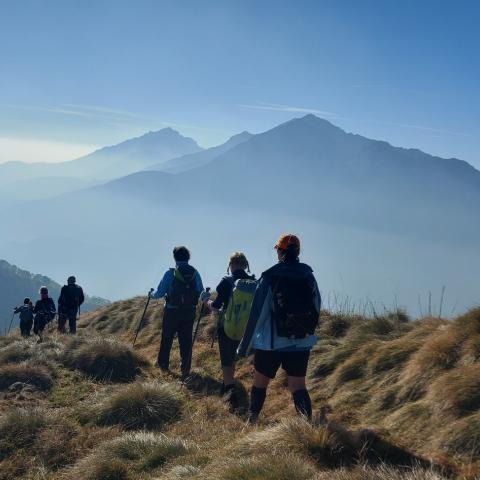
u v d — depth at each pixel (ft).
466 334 31.76
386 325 39.68
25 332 58.70
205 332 46.73
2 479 29.94
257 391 31.09
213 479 26.45
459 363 30.94
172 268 41.93
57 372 40.11
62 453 31.09
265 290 30.07
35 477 29.81
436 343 32.07
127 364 40.98
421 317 39.58
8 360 41.86
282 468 26.17
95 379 39.40
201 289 42.19
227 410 33.88
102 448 30.25
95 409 34.04
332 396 34.06
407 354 33.78
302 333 29.73
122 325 55.98
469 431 27.55
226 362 36.40
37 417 32.81
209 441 30.45
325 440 27.66
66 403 36.01
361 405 32.42
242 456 27.81
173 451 29.48
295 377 30.40
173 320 41.50
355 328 40.45
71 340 43.62
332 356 36.60
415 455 27.58
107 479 28.53
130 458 29.58
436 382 29.94
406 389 31.40
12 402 35.94
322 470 26.68
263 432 28.71
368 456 27.45
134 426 32.81
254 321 30.04
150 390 34.50
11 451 31.32
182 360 41.04
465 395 28.73
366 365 34.55
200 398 36.06
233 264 36.73
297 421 28.50
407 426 29.35
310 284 30.17
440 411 28.91
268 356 30.37
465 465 26.73
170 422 33.24
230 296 35.99
